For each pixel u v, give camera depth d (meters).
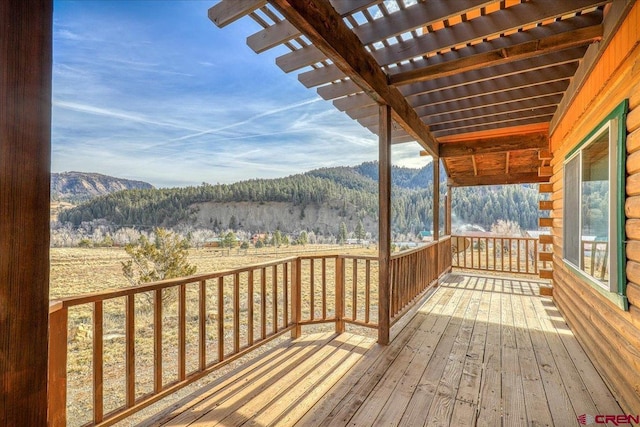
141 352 3.72
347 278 8.39
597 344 2.57
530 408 2.02
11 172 0.77
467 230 20.11
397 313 3.49
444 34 2.39
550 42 2.34
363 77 2.43
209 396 2.19
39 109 0.82
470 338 3.18
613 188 2.17
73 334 4.13
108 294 1.75
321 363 2.66
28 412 0.79
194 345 4.00
